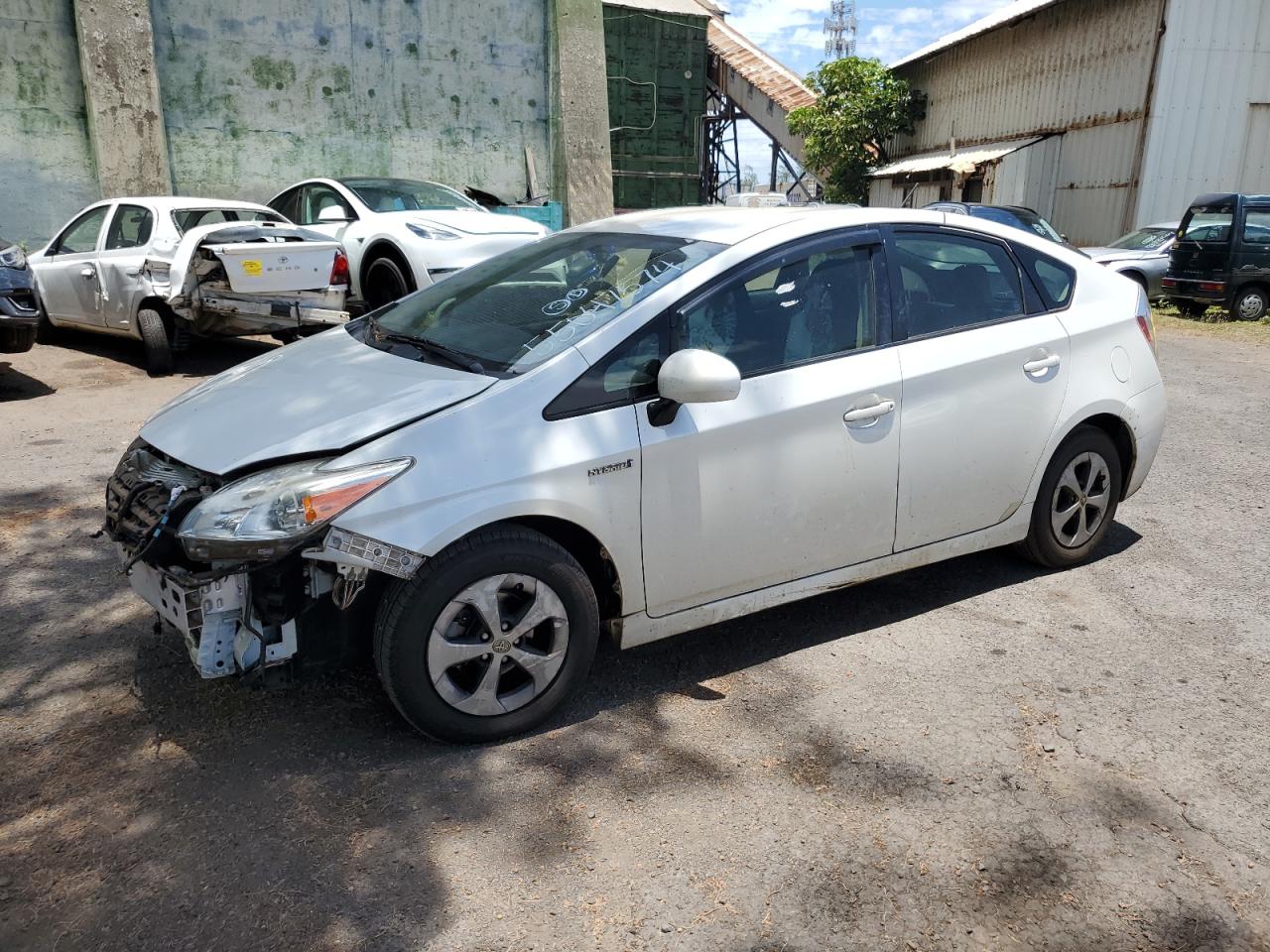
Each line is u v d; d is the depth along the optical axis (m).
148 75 12.04
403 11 13.95
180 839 2.64
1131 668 3.67
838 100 29.25
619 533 3.15
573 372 3.12
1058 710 3.37
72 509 5.16
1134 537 5.01
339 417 3.02
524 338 3.35
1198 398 8.55
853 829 2.74
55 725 3.16
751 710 3.35
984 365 3.89
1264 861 2.65
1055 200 22.22
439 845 2.64
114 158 11.99
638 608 3.30
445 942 2.31
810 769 3.02
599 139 15.84
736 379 3.06
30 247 11.91
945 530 3.96
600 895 2.47
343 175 13.98
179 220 8.80
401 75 14.16
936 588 4.37
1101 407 4.28
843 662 3.69
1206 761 3.09
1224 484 5.96
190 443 3.11
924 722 3.29
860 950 2.31
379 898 2.44
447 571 2.88
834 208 3.87
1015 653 3.78
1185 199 19.61
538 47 15.21
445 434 2.92
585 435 3.07
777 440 3.40
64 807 2.76
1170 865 2.62
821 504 3.55
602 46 15.59
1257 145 19.50
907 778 2.97
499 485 2.92
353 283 9.62
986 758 3.09
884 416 3.63
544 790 2.88
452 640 2.97
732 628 3.97
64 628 3.82
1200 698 3.46
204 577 2.78
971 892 2.51
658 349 3.26
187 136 12.73
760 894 2.48
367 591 3.02
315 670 3.00
